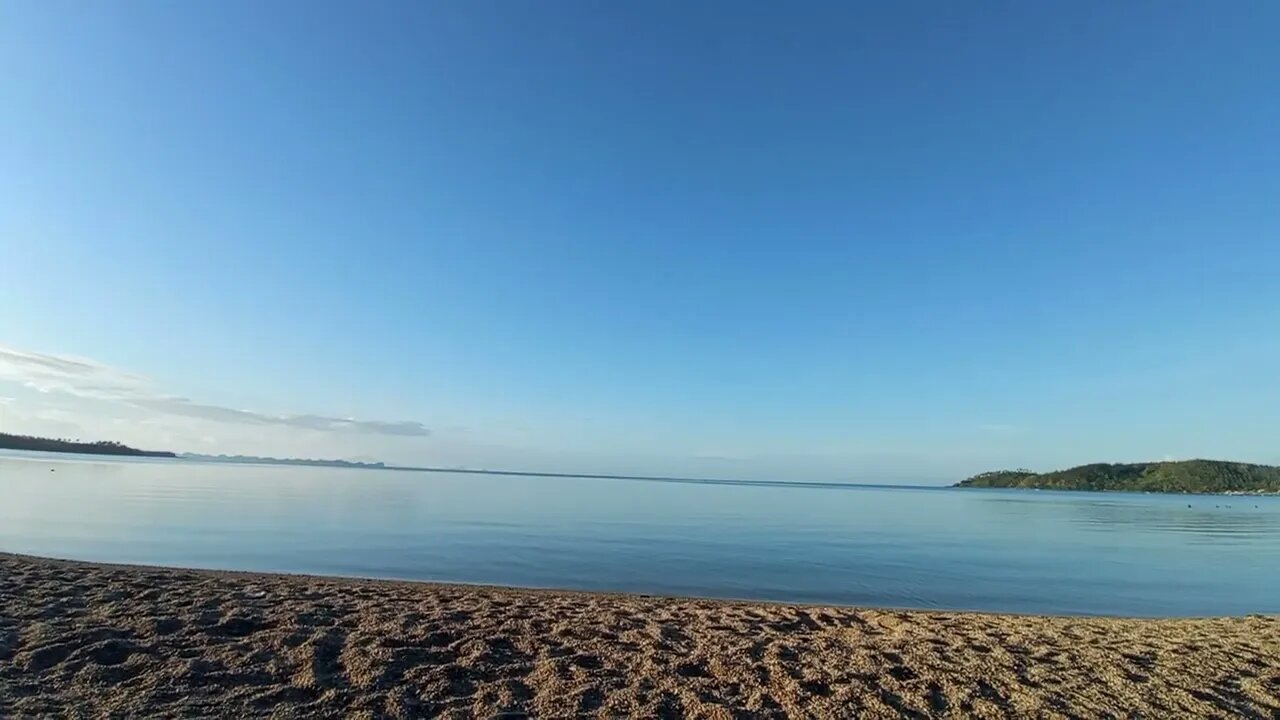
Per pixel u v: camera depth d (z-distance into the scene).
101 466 92.69
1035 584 19.09
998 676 7.95
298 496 48.75
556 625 9.80
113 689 6.50
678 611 11.47
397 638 8.56
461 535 26.86
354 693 6.71
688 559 22.02
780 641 9.40
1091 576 21.03
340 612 9.84
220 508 34.88
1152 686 7.70
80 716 5.86
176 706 6.18
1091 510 70.31
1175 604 16.80
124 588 10.61
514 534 28.08
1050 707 7.02
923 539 32.25
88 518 27.12
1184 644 9.63
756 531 34.00
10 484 45.25
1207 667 8.43
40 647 7.50
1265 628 11.02
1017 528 41.84
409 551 21.52
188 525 26.30
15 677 6.67
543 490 85.25
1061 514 61.19
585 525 34.06
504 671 7.60
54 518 26.58
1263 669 8.40
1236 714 6.93
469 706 6.57
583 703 6.76
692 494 97.44
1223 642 9.80
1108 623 11.34
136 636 8.14
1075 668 8.34
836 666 8.24
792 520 43.81
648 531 31.97
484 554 21.53
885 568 21.33
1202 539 35.78
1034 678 7.92
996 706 7.02
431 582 15.13
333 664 7.54
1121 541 33.75
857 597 16.30
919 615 11.87
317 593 11.24
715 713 6.63
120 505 33.66
